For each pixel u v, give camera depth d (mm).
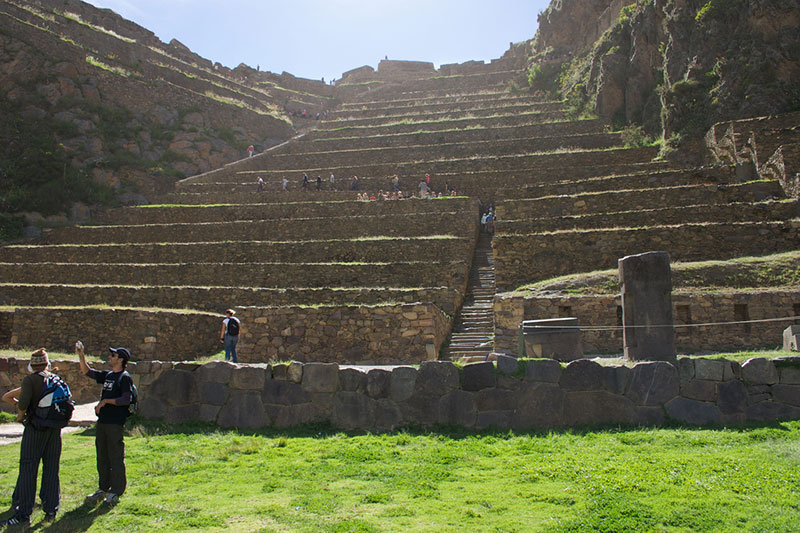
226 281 25031
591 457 7668
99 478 7109
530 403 9469
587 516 5793
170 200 37594
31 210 33219
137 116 43625
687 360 9461
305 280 24141
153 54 52875
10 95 36812
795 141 25641
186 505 6520
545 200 26234
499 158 37062
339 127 53594
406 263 23328
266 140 52594
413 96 62906
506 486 6824
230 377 10492
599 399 9438
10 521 6160
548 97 52125
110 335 20344
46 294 24438
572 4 57000
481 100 54531
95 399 15266
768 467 6934
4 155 34688
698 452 7734
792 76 30188
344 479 7324
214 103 49406
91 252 29125
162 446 9148
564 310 17469
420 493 6668
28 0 46750
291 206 32656
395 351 17422
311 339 17969
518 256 22078
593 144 38969
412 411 9680
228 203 36438
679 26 35344
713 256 20641
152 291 23516
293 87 71000
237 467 7996
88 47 45625
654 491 6387
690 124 32094
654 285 11133
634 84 40188
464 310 21422
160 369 10789
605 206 25578
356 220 29266
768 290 16500
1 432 11516
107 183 37719
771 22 31078
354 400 9906
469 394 9578
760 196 23875
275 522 5922
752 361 9344
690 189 24719
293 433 9648
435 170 38031
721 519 5625
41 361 6766
